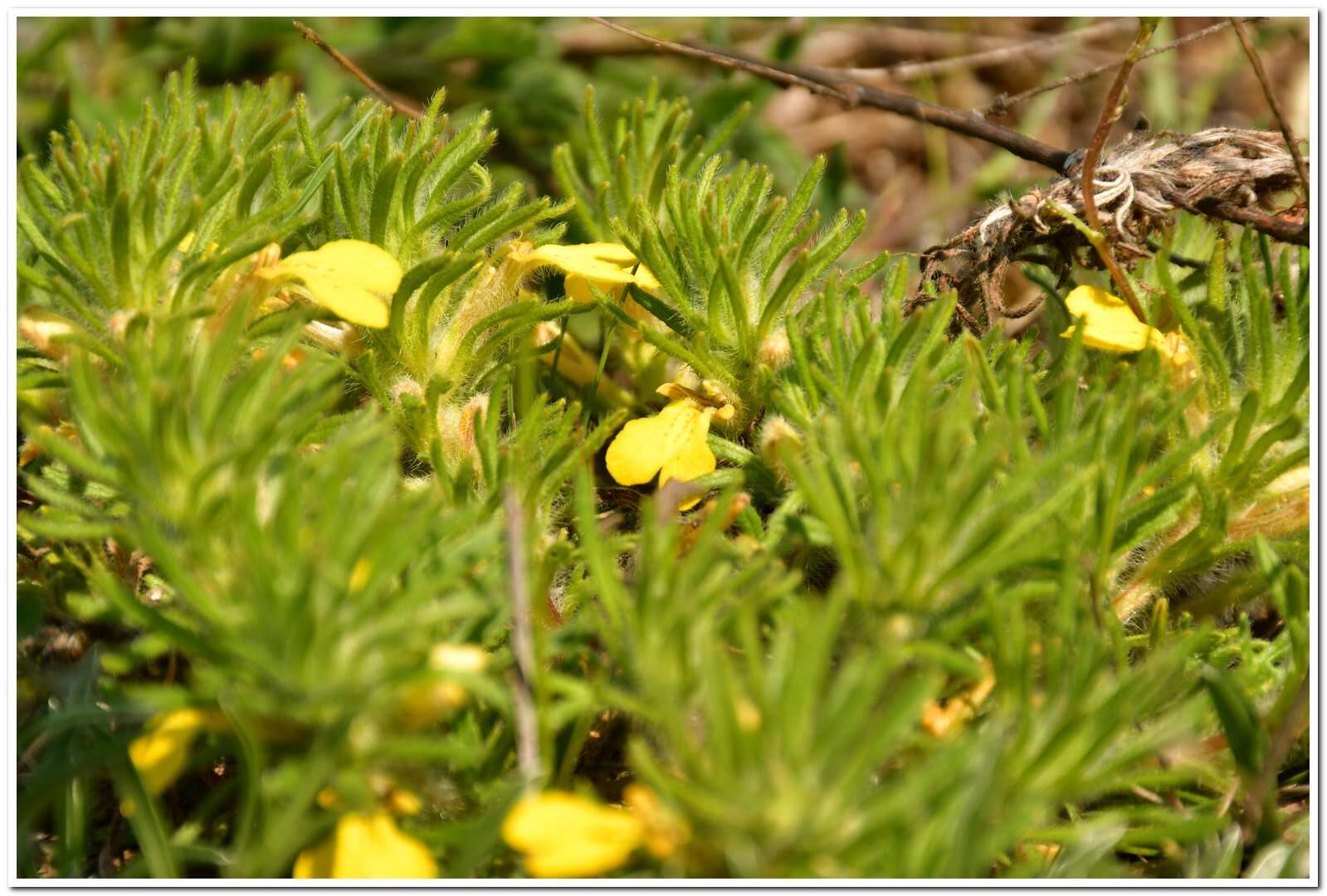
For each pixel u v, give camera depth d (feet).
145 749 1.49
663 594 1.47
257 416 1.48
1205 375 1.59
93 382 1.48
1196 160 1.66
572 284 1.65
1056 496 1.49
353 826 1.48
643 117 1.70
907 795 1.43
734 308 1.61
